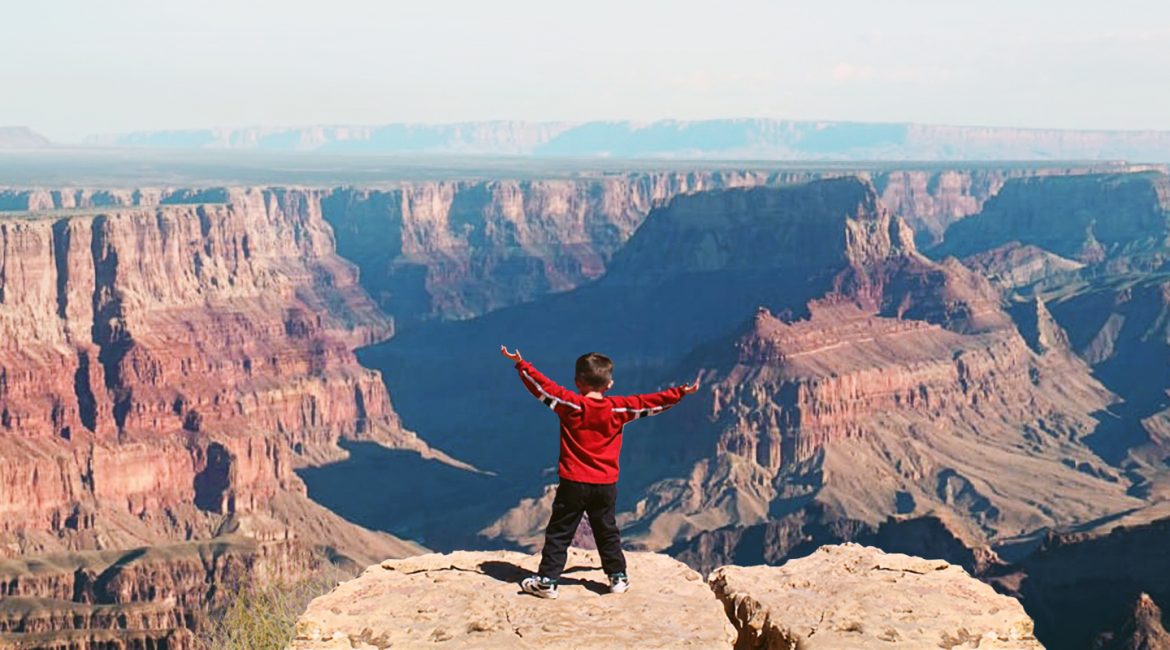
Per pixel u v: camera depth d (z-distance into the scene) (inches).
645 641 631.2
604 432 703.1
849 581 738.8
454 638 637.3
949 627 672.4
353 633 649.0
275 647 1168.8
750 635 695.1
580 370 709.9
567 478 697.0
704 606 682.8
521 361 720.3
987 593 718.5
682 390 706.2
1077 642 5059.1
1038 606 5388.8
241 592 1221.7
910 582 739.4
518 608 675.4
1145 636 4731.8
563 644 626.8
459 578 726.5
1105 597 5191.9
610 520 703.1
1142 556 5305.1
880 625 674.2
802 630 666.2
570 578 727.7
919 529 7042.3
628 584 705.0
